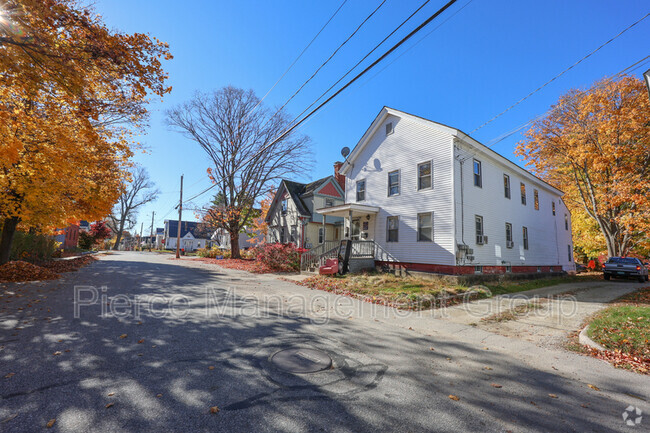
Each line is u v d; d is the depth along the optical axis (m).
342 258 14.75
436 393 3.57
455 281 12.23
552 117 19.92
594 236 25.22
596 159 18.09
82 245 34.56
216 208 26.44
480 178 14.94
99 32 5.88
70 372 3.62
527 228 18.38
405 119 15.73
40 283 9.65
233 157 26.08
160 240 80.62
